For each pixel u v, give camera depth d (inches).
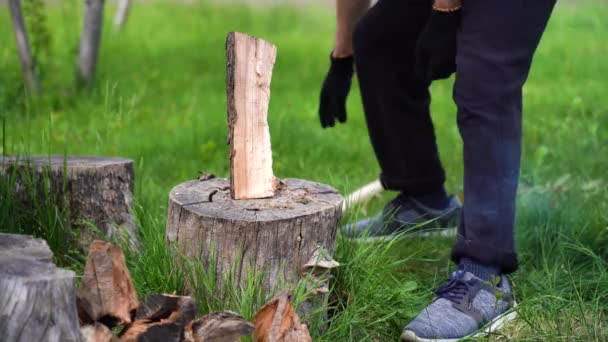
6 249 83.4
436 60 102.5
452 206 142.6
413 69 128.3
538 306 113.6
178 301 82.4
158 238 110.3
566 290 120.7
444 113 269.7
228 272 96.3
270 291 97.0
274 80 327.3
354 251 114.4
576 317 112.3
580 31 460.1
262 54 103.3
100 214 130.7
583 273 126.4
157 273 104.3
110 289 81.0
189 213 98.4
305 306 98.7
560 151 195.8
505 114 100.4
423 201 139.8
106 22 472.1
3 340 75.6
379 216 140.8
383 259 116.0
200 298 97.5
